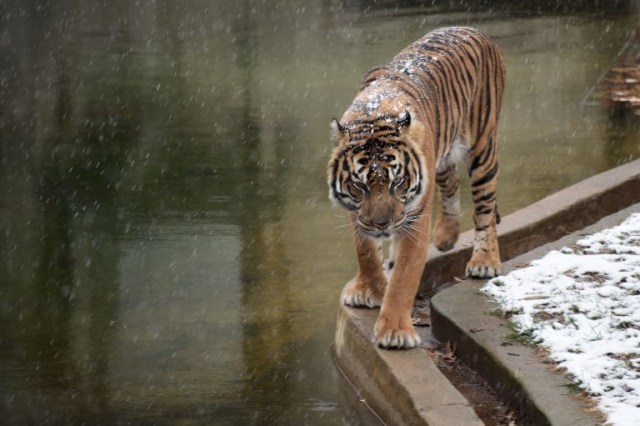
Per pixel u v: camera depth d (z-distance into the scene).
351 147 8.37
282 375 9.33
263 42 28.11
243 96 21.31
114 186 15.36
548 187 14.85
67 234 13.33
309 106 20.28
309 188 15.09
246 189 15.09
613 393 7.42
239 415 8.57
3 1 34.31
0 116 19.80
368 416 8.56
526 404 7.61
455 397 7.82
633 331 8.34
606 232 10.73
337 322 9.73
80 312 10.86
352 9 34.00
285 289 11.35
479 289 9.60
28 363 9.66
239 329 10.34
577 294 9.18
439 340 9.20
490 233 9.99
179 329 10.37
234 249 12.66
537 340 8.41
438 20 31.33
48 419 8.54
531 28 29.64
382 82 9.12
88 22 31.53
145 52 26.70
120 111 20.14
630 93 20.62
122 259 12.39
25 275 11.94
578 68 23.86
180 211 14.14
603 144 17.22
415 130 8.48
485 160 9.98
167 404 8.80
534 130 18.22
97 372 9.45
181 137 18.09
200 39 28.64
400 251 8.73
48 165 16.50
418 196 8.47
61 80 23.14
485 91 10.12
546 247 10.59
